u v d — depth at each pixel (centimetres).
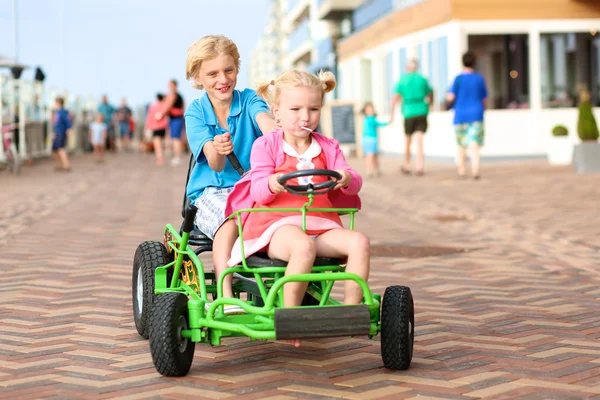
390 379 498
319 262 499
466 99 1852
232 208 526
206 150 575
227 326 488
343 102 2891
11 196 1736
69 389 483
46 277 841
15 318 665
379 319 513
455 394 467
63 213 1419
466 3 2362
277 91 517
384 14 3481
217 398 465
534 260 920
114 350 570
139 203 1577
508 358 541
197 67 585
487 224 1202
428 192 1642
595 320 646
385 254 971
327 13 4488
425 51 2617
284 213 509
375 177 2044
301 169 516
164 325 497
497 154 2392
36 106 3278
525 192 1569
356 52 3638
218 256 534
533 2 2373
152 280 594
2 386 489
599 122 2386
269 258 502
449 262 916
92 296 747
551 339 589
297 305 487
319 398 463
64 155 2633
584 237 1059
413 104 2045
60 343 588
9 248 1034
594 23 2389
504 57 2414
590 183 1672
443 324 639
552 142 2206
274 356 557
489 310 686
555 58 2400
